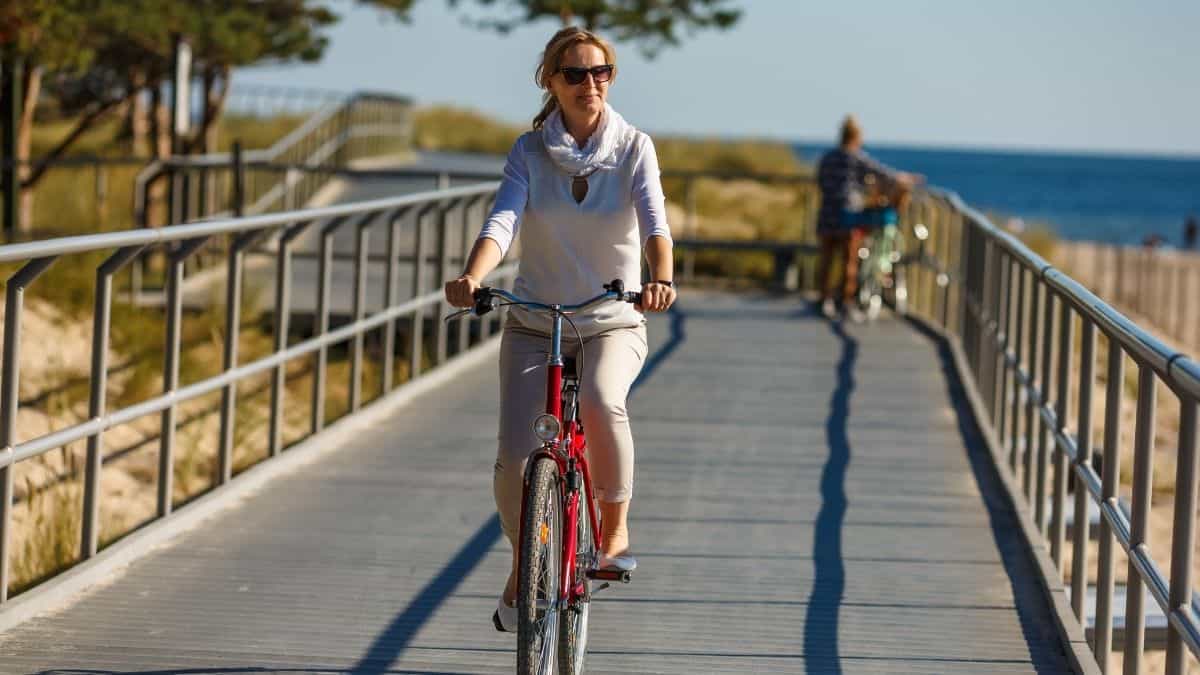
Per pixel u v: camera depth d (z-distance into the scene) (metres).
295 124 54.59
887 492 12.55
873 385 17.70
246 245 11.92
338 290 24.27
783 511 11.85
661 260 7.26
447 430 14.82
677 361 19.22
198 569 9.91
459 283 6.99
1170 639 6.67
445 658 8.35
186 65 26.67
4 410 8.44
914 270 26.83
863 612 9.33
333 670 8.09
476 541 10.83
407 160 55.41
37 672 7.85
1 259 7.83
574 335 7.61
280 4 35.28
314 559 10.25
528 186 7.61
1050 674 8.29
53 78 30.97
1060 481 10.25
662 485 12.63
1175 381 6.45
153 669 7.97
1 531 8.54
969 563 10.49
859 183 24.00
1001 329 14.59
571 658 7.38
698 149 59.22
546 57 7.52
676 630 8.91
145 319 19.03
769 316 24.19
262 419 16.83
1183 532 6.49
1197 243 147.88
